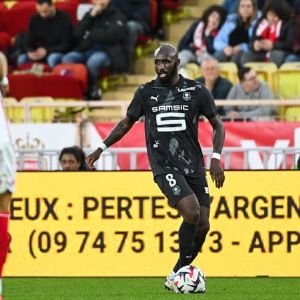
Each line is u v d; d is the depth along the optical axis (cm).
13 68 6756
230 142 5375
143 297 3456
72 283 3906
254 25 6269
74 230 4081
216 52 6350
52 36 6606
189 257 3509
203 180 3481
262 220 4034
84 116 5975
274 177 4031
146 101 3472
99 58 6419
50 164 4922
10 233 4103
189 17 7044
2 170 2975
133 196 4056
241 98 5816
